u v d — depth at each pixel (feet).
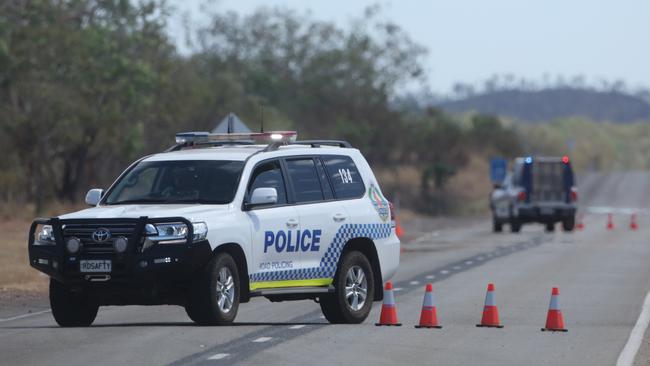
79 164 456.86
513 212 433.07
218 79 599.98
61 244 137.08
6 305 186.80
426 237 405.59
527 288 208.54
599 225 500.33
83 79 435.53
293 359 117.70
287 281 146.51
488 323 148.36
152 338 131.75
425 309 147.13
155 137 502.79
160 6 482.69
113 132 440.45
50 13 440.45
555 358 121.39
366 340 133.39
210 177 145.07
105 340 130.41
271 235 144.36
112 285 136.15
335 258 151.74
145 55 479.00
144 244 135.03
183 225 135.44
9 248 302.04
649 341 136.05
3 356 118.93
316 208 150.41
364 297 155.02
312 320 156.04
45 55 432.66
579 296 193.57
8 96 433.48
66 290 143.23
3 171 428.56
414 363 116.57
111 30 460.96
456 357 121.08
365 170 160.76
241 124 240.32
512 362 118.21
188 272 135.74
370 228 157.38
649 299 188.55
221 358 117.29
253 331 139.13
